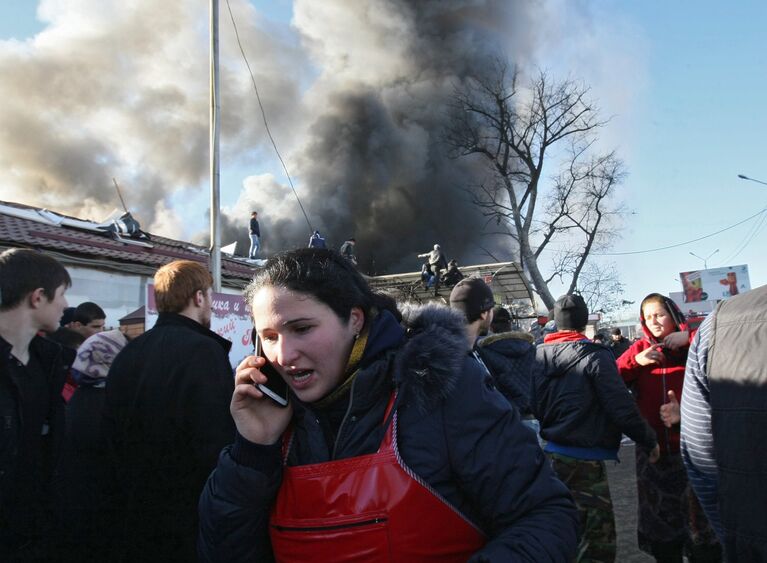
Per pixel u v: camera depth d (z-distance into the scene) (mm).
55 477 2791
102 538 2648
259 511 1450
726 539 1550
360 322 1465
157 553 2434
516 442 1379
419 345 1369
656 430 3676
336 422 1440
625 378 3941
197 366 2498
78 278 11820
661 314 3992
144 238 16594
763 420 1464
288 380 1416
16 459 2424
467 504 1396
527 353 3330
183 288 2719
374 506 1313
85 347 3264
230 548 1459
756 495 1468
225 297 6082
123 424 2539
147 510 2445
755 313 1568
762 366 1493
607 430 3422
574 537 1354
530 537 1286
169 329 2641
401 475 1329
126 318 6125
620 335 13031
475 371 1440
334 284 1381
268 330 1384
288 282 1363
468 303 3293
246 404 1429
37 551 2600
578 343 3490
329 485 1342
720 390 1589
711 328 1704
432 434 1361
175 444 2451
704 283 40250
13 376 2420
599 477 3408
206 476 2441
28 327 2537
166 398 2463
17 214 13266
